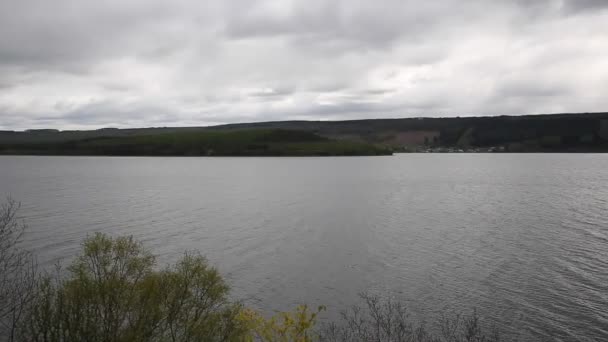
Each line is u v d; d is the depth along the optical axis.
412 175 134.12
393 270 32.97
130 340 12.55
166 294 13.94
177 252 37.41
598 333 22.73
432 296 27.89
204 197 77.81
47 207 61.19
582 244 39.25
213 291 14.70
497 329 23.38
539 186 95.81
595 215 55.16
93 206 63.12
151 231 45.59
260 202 71.25
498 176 127.19
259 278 31.25
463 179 117.06
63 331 12.15
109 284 13.09
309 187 98.38
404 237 43.53
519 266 33.19
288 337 16.72
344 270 33.03
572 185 97.75
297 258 36.19
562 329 23.25
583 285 29.00
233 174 140.25
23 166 173.88
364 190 91.00
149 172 145.50
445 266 33.72
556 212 58.16
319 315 25.30
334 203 70.06
